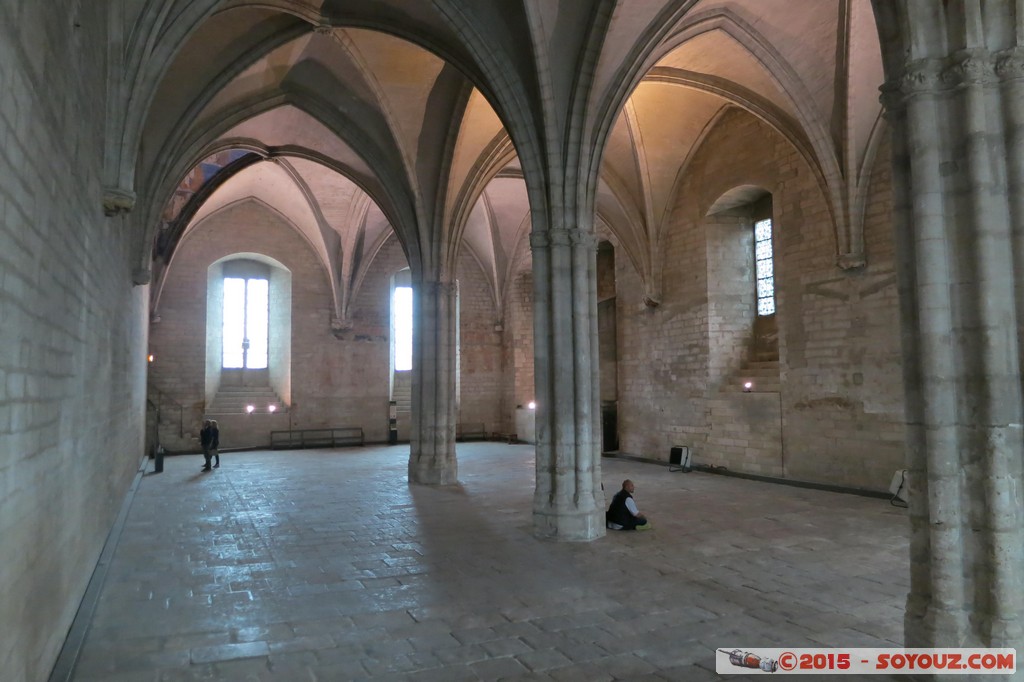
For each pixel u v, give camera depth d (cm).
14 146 356
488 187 2433
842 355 1489
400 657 577
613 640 610
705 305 1884
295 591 772
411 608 708
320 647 603
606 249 2528
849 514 1197
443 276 1661
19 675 402
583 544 988
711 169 1861
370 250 2692
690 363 1941
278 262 2656
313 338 2691
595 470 1065
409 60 1391
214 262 2564
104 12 749
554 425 1058
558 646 597
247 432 2580
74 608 659
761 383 1733
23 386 393
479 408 2919
